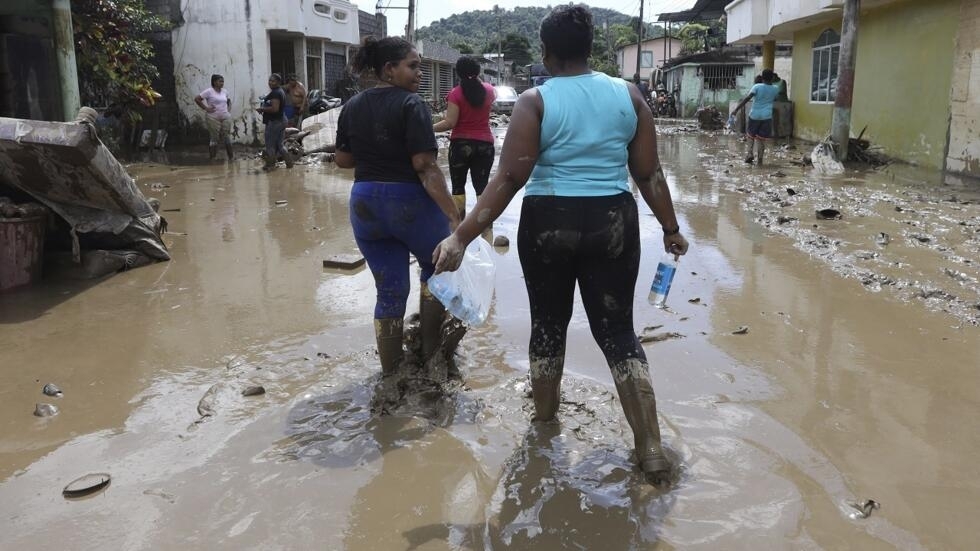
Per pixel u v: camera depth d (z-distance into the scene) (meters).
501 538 2.50
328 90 23.73
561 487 2.79
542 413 3.28
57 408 3.52
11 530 2.56
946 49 11.62
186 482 2.86
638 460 2.88
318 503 2.71
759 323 4.57
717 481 2.81
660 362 3.96
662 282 3.11
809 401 3.48
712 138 20.67
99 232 5.95
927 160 12.33
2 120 5.24
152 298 5.30
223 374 3.91
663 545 2.44
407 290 3.75
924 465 2.91
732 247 6.59
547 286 3.06
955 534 2.48
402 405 3.51
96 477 2.86
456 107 6.31
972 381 3.68
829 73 17.16
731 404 3.45
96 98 15.14
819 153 12.61
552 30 2.87
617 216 2.86
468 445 3.13
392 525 2.58
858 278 5.50
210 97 14.65
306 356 4.15
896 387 3.62
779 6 17.73
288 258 6.46
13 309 5.06
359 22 28.03
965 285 5.27
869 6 13.87
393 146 3.50
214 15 18.48
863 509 2.61
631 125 2.86
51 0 9.38
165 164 14.06
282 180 11.80
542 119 2.81
